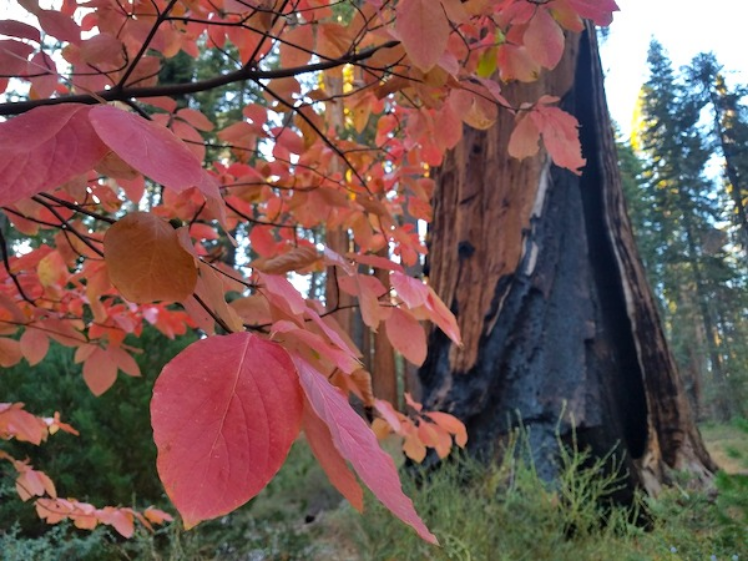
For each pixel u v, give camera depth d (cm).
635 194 961
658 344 430
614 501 348
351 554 365
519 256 436
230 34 149
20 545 254
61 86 124
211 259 93
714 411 486
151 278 46
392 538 288
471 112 133
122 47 97
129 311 182
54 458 374
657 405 411
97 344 151
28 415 161
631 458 387
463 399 423
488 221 465
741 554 193
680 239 579
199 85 107
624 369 423
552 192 450
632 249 461
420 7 75
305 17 139
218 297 50
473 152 495
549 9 103
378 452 39
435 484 306
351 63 114
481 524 264
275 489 525
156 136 41
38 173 36
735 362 486
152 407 33
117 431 407
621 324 431
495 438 401
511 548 254
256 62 122
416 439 157
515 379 411
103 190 120
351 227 174
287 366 38
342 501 511
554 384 399
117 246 46
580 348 407
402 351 106
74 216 138
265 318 85
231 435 33
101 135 37
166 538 354
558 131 124
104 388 156
